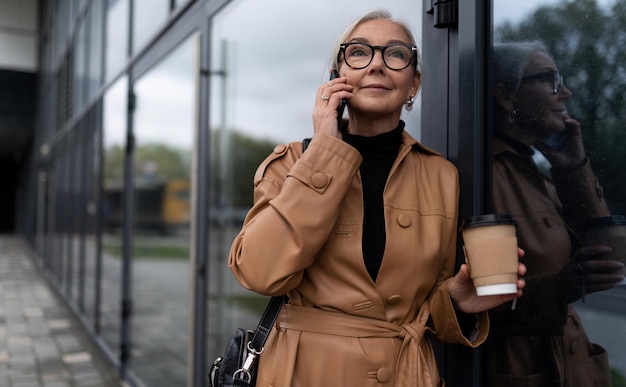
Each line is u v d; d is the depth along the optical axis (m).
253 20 2.76
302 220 1.10
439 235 1.19
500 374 1.37
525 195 1.33
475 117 1.38
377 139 1.25
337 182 1.12
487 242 1.04
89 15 7.12
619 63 1.17
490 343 1.39
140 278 4.30
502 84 1.37
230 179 2.96
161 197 3.89
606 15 1.19
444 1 1.46
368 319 1.16
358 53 1.23
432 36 1.54
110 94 5.52
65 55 9.82
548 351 1.29
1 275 11.12
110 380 4.54
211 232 3.12
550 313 1.29
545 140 1.29
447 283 1.19
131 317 4.49
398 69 1.21
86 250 6.74
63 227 9.18
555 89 1.28
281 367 1.18
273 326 1.23
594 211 1.21
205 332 3.12
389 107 1.21
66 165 9.21
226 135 3.01
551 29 1.28
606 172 1.19
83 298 6.83
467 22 1.41
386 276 1.16
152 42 4.07
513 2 1.35
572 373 1.25
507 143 1.35
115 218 5.18
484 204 1.39
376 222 1.20
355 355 1.13
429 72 1.55
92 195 6.46
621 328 1.16
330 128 1.16
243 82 2.85
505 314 1.37
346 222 1.18
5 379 4.55
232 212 2.93
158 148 3.95
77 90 8.21
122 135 4.94
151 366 4.01
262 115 2.66
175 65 3.63
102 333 5.57
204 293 3.13
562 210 1.26
